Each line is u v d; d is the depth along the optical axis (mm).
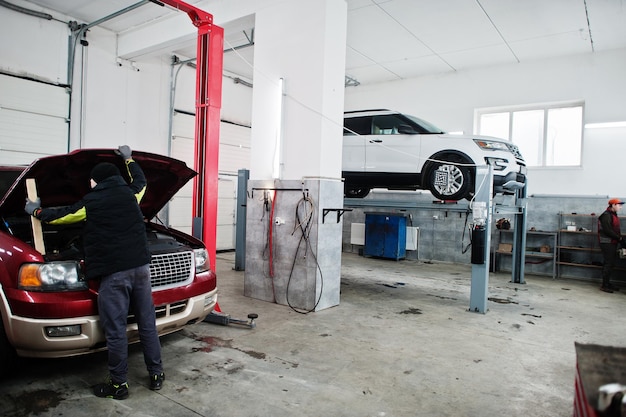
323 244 5391
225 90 11219
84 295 2854
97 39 8422
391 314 5367
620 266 8234
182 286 3416
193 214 4738
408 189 7742
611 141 8461
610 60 8445
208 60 4594
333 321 4918
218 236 11133
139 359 3506
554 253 8727
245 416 2658
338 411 2775
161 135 9758
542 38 8031
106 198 2789
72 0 7320
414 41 8391
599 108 8539
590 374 1332
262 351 3842
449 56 9195
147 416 2605
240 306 5445
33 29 7504
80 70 8188
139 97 9258
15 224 3373
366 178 7355
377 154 7199
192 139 10484
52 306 2729
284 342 4113
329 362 3639
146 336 2924
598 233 7836
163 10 7473
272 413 2711
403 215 10523
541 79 9148
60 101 7926
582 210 8703
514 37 8031
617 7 6680
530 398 3080
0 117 7148
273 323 4738
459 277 8375
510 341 4438
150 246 3455
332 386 3158
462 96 10094
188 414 2652
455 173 6445
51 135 7816
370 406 2865
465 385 3275
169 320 3260
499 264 9664
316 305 5320
